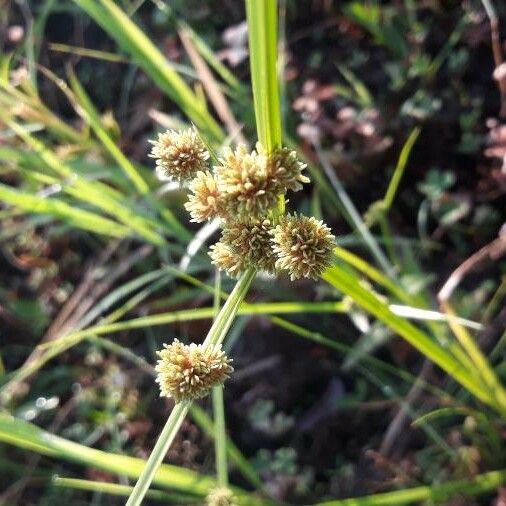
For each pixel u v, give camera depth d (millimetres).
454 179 243
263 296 232
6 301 271
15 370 262
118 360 254
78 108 242
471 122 244
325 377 236
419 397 220
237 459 207
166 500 229
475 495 206
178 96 228
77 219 219
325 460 226
